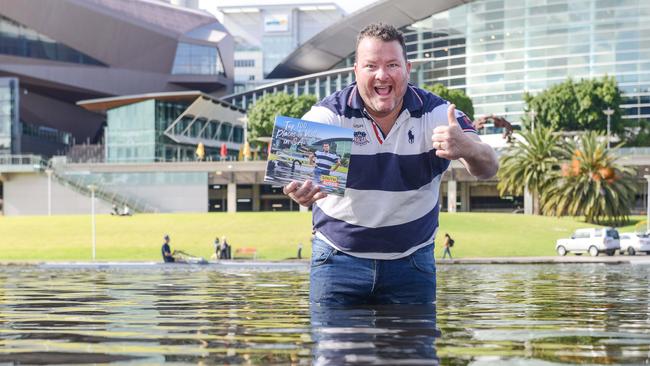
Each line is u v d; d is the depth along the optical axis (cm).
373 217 475
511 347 312
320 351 300
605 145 5284
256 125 8238
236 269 2023
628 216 5069
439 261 2745
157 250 3706
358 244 482
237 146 9444
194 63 10675
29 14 9194
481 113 8431
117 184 6600
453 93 7825
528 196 6359
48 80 9588
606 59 7912
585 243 3469
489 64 8444
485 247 3794
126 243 3969
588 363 270
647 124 7612
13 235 4297
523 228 4628
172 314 497
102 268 2183
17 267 2291
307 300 650
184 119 7894
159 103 7550
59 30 9488
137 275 1510
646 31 7794
